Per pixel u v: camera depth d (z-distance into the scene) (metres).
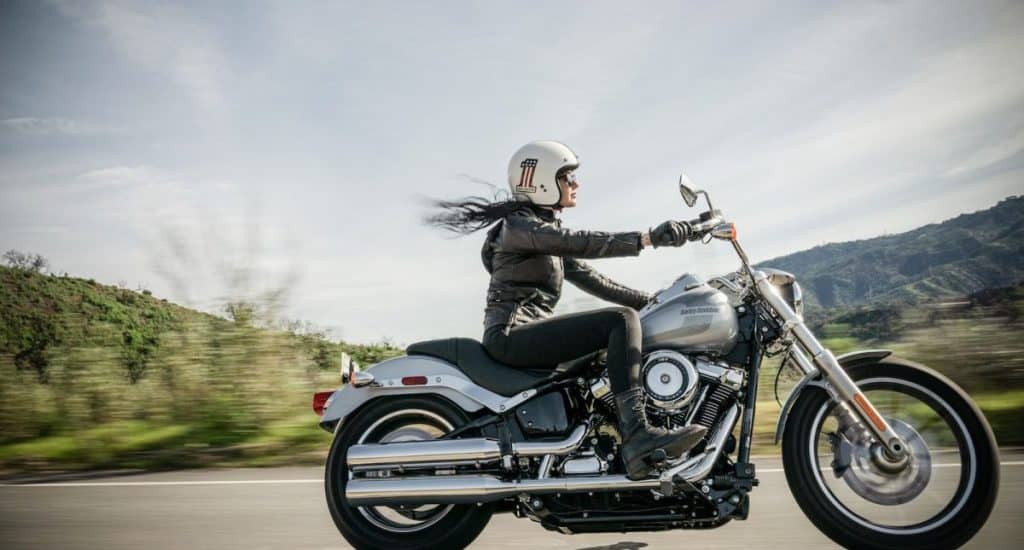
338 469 3.95
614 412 3.77
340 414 3.95
